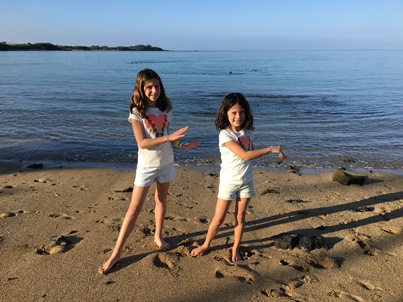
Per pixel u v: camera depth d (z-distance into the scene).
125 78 28.59
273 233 4.07
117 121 11.57
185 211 4.63
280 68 45.84
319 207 4.84
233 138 3.24
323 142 9.16
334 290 3.03
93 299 2.87
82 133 9.93
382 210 4.73
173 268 3.34
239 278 3.21
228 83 25.25
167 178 3.50
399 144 8.97
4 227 4.12
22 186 5.63
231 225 4.24
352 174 6.49
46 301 2.84
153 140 3.17
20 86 21.52
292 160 7.64
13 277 3.15
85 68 43.12
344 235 4.01
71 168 6.80
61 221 4.30
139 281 3.12
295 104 15.30
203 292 2.99
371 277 3.21
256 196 5.21
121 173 6.46
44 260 3.42
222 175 3.34
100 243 3.75
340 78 29.50
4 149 8.32
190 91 20.09
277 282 3.14
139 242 3.79
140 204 3.38
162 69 43.09
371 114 12.95
